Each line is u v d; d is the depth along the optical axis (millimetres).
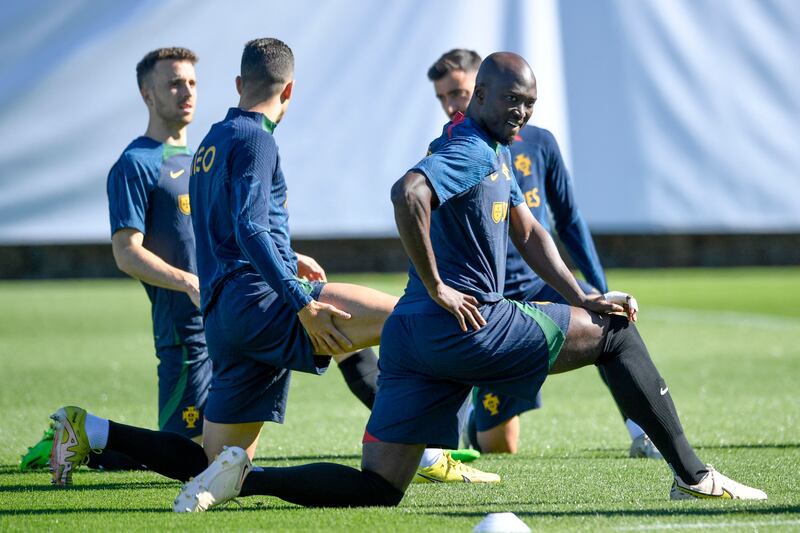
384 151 65500
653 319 49500
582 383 30953
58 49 60500
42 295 65062
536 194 18906
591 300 12961
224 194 13859
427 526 11492
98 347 39125
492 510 12602
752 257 83688
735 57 70125
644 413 13008
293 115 64938
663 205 68500
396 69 65750
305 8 64625
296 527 11484
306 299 13406
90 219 60469
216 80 61781
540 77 67562
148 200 17516
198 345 17781
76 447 13766
